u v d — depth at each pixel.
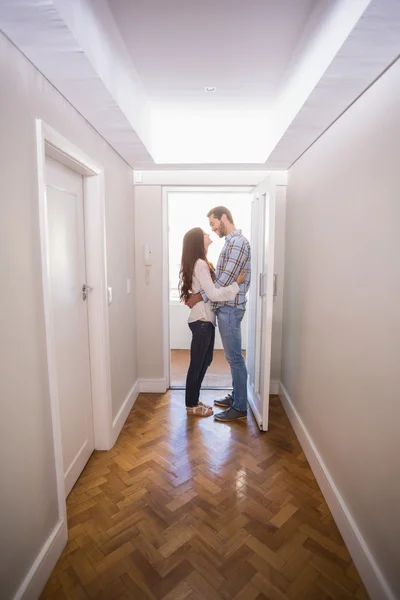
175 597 1.29
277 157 2.52
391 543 1.17
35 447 1.29
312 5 1.29
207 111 2.43
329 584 1.35
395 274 1.17
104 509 1.74
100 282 2.10
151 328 3.15
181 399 3.07
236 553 1.48
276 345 3.15
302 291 2.42
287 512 1.72
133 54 1.65
